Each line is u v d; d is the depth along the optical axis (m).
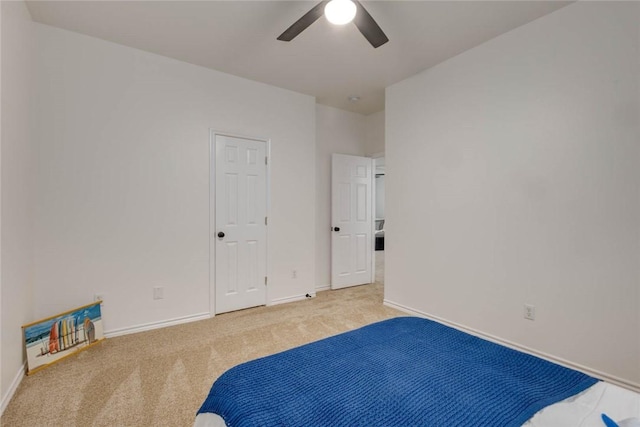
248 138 3.38
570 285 2.12
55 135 2.43
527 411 0.98
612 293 1.94
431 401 1.04
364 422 0.94
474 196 2.69
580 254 2.07
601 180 1.97
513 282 2.42
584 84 2.04
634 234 1.85
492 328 2.56
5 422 1.61
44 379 2.01
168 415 1.67
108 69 2.64
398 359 1.34
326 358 1.35
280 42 2.64
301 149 3.78
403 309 3.37
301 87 3.60
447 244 2.92
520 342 2.38
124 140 2.71
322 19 2.32
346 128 4.49
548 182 2.22
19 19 2.02
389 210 3.54
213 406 1.10
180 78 2.97
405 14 2.23
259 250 3.48
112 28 2.45
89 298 2.57
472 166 2.70
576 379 1.17
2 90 1.74
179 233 2.98
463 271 2.78
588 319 2.04
